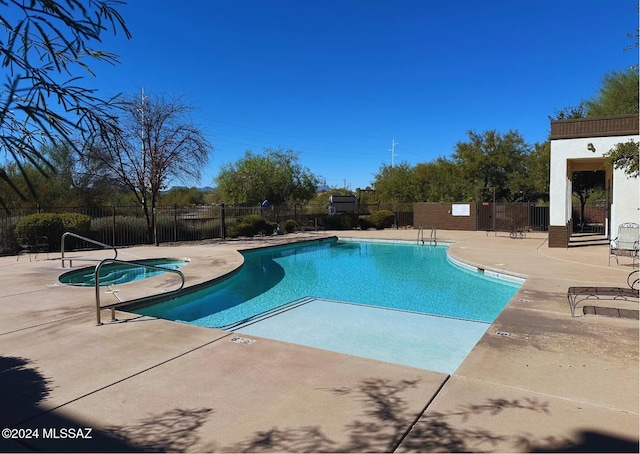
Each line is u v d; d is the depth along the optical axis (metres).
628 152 8.73
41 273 8.91
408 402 2.92
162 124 15.97
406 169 35.88
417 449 2.33
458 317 6.70
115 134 1.72
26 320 5.18
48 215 13.18
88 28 1.47
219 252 12.91
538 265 9.87
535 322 5.04
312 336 5.72
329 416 2.72
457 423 2.62
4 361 3.78
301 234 21.03
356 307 7.35
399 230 24.11
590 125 12.51
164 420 2.69
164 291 6.98
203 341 4.33
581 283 7.49
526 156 28.98
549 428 2.56
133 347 4.15
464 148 30.19
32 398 3.02
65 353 3.99
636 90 19.14
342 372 3.48
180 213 18.08
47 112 1.41
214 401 2.96
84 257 11.66
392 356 4.96
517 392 3.09
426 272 11.20
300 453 2.30
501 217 23.02
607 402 2.92
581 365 3.65
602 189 24.84
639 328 4.77
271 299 8.08
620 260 10.45
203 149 16.78
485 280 9.87
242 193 29.20
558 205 13.35
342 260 13.67
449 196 30.25
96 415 2.76
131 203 21.61
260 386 3.21
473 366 3.63
